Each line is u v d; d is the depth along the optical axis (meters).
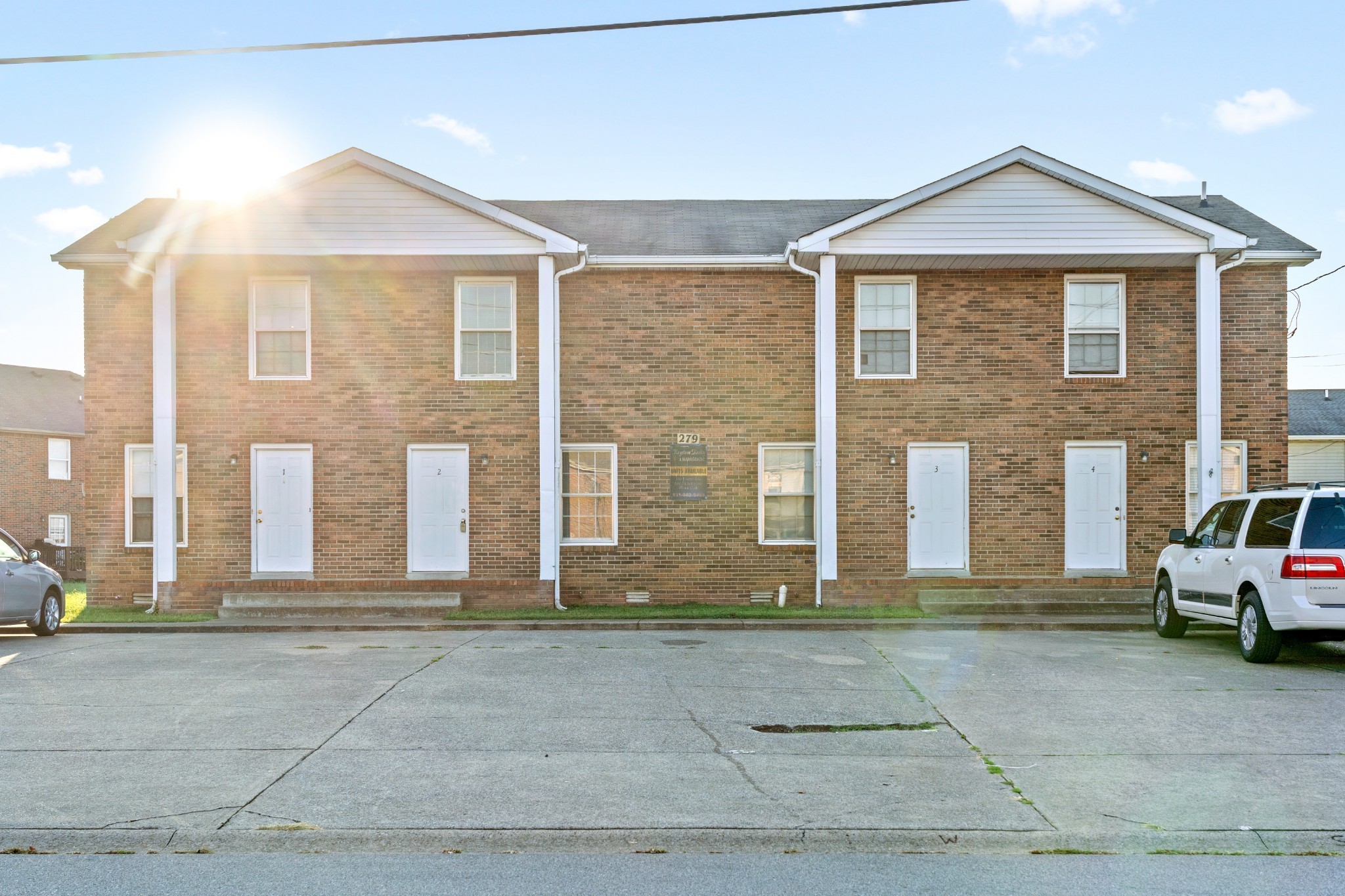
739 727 8.77
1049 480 17.97
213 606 17.42
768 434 18.09
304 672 11.48
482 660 12.30
